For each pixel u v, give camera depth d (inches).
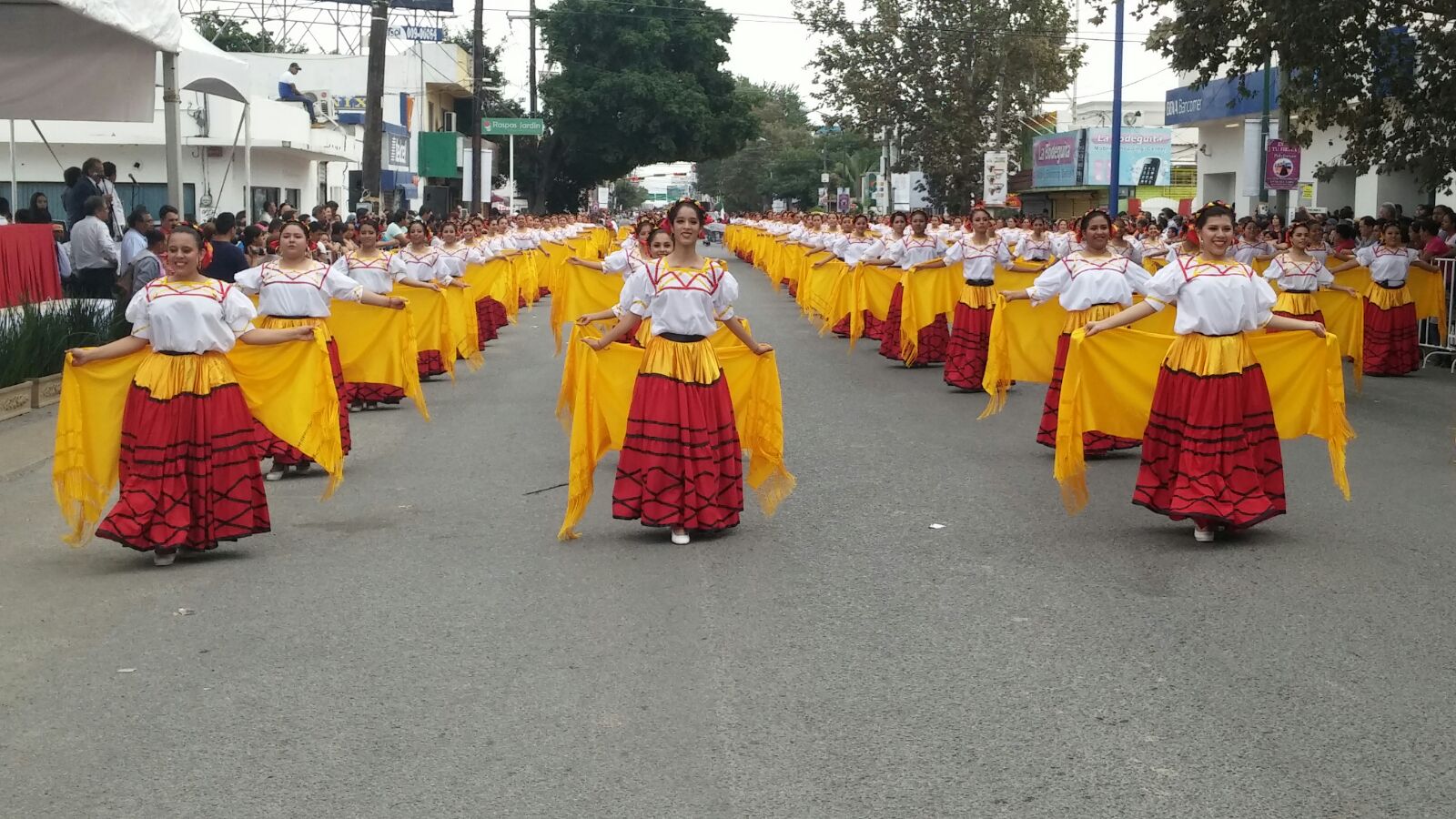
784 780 185.5
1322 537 319.0
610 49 2304.4
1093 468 414.3
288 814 176.7
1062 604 266.8
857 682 224.1
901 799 179.2
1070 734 200.4
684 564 300.7
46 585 289.0
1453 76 713.6
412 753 196.1
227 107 1251.2
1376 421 503.5
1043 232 629.9
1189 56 735.7
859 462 422.9
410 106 1920.5
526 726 205.8
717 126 2325.3
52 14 563.8
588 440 324.8
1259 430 314.3
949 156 1819.6
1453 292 674.8
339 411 390.0
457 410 544.1
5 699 219.9
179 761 194.1
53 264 659.4
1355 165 822.5
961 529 332.8
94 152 1226.6
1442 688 217.2
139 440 302.7
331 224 817.5
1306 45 700.7
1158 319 427.2
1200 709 209.8
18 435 465.4
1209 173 1558.8
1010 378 468.1
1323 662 230.1
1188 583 280.5
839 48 1865.2
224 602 274.7
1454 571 287.7
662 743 199.0
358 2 2086.6
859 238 821.2
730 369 338.0
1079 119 2356.1
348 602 272.8
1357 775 184.5
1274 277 603.8
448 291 646.5
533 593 278.2
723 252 2696.9
